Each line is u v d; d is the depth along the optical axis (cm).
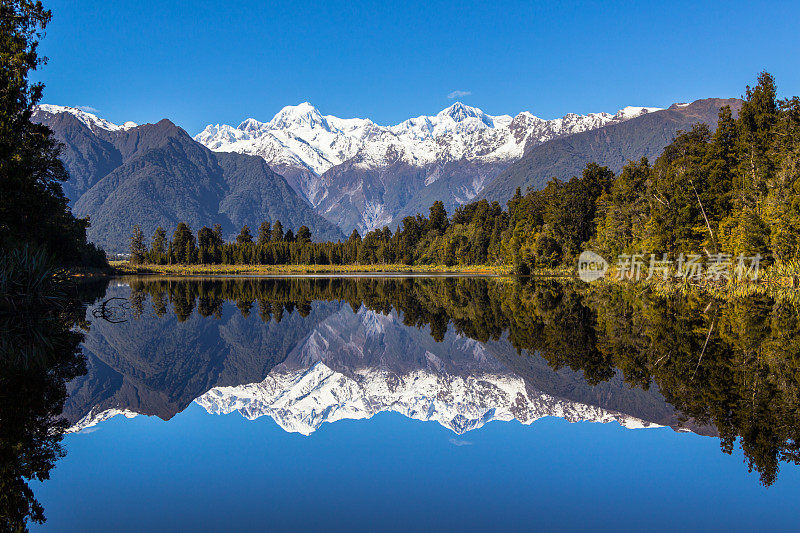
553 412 1351
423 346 2670
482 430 1215
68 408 1406
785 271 4309
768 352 2014
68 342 2514
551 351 2272
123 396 1573
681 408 1346
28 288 2948
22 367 1881
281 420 1339
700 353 2044
